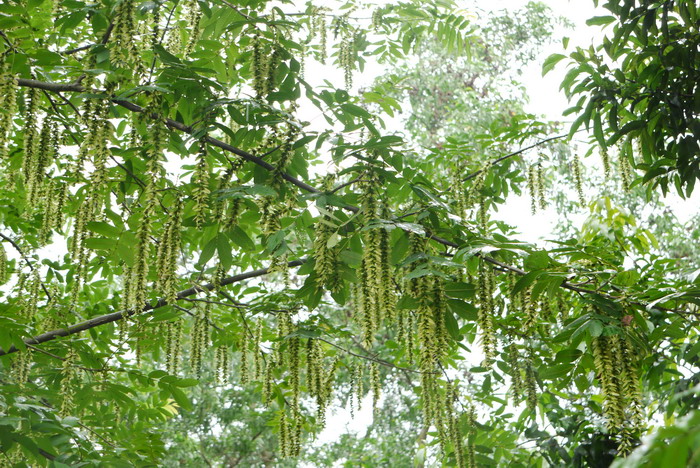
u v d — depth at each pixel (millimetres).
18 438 4477
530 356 5977
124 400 5574
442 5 7984
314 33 7191
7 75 4082
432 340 3703
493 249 3898
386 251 3930
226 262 4660
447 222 4672
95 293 7566
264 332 6727
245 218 5293
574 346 3932
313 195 4293
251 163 5125
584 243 6273
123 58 4191
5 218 7070
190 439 13992
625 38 4828
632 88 4852
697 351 3934
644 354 3885
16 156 5773
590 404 5926
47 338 5648
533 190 6305
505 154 6914
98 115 4168
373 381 5785
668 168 5168
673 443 1223
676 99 4762
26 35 4605
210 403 14531
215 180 4887
